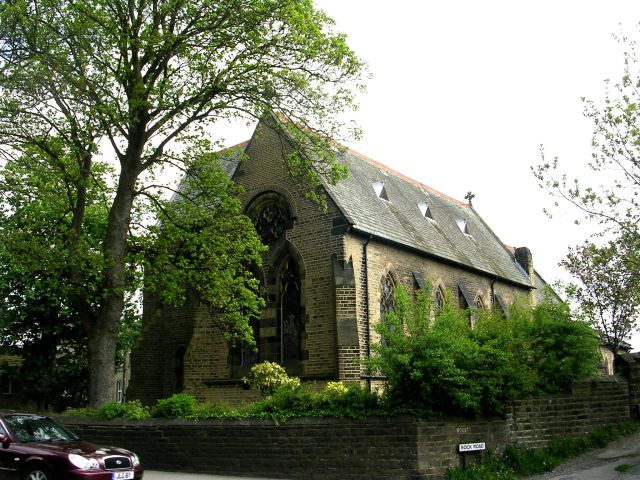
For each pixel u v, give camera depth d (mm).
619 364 17906
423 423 11672
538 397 14219
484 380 12367
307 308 20750
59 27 16281
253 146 23672
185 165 19922
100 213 27578
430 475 11445
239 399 21219
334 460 12391
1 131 17359
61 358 27391
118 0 16328
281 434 13164
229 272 19203
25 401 27172
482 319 15211
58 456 10484
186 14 17031
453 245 29969
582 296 23203
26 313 26109
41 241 19406
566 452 13977
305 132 18875
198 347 22719
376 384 19531
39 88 16672
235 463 13641
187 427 14477
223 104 17797
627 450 14086
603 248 16641
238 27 17125
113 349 17453
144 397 25828
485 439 12641
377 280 21844
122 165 18156
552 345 15289
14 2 15883
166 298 19141
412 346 12055
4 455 10734
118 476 10797
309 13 17375
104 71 17000
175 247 24297
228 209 20109
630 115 16047
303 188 21859
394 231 24016
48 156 18891
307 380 19969
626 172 16250
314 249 21094
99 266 17516
